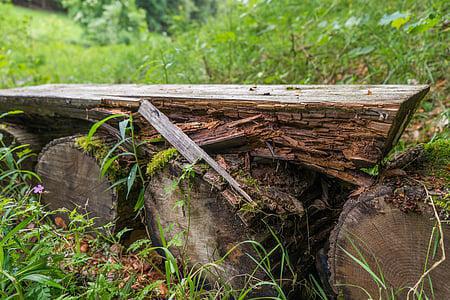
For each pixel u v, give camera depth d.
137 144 1.91
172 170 1.72
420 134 2.76
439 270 1.23
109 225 1.85
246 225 1.46
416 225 1.25
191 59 4.66
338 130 1.44
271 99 1.60
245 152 1.68
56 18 11.27
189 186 1.67
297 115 1.52
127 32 9.52
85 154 2.07
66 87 3.00
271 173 1.66
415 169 1.43
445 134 2.53
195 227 1.71
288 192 1.61
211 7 12.46
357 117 1.37
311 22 4.62
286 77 3.89
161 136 1.84
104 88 2.73
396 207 1.27
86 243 2.07
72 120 2.46
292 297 1.63
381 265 1.34
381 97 1.46
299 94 1.73
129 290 1.61
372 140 1.37
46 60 6.94
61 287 1.42
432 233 1.22
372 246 1.34
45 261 1.55
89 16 10.01
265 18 5.12
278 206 1.51
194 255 1.74
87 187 2.10
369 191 1.36
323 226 1.73
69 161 2.16
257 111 1.63
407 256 1.28
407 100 1.40
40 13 12.84
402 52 3.40
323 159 1.53
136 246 1.71
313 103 1.45
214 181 1.55
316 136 1.51
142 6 10.55
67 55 7.45
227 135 1.65
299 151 1.58
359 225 1.36
